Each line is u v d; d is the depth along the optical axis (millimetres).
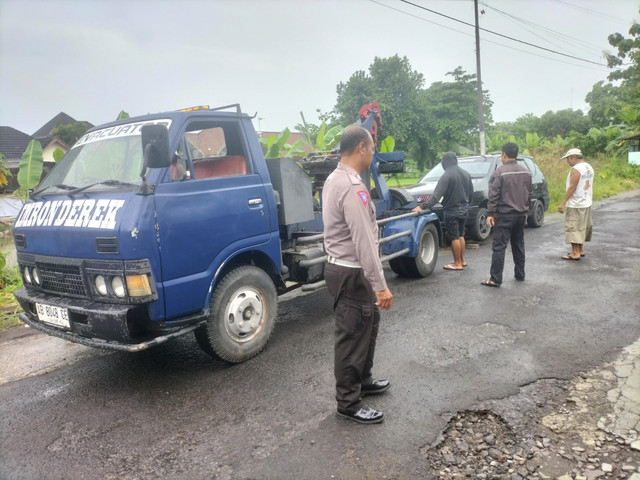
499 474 2500
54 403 3613
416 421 3025
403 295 5918
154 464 2754
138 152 3689
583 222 7309
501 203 5953
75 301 3562
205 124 3998
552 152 24750
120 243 3248
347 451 2750
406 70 52000
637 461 2539
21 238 3982
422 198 8633
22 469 2779
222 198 3885
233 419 3193
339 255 2936
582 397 3211
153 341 3330
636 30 33375
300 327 4984
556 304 5219
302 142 11266
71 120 36656
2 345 5105
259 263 4543
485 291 5887
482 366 3754
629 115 31047
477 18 20453
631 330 4355
